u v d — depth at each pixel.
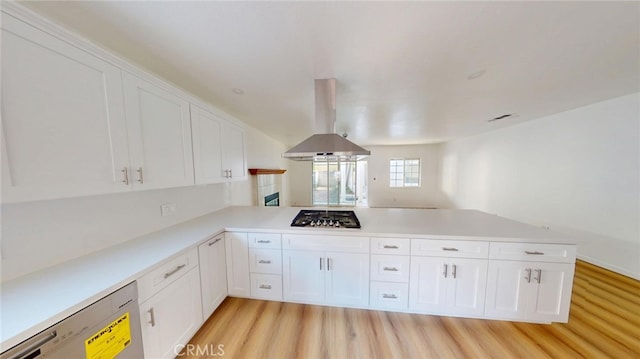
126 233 1.64
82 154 1.07
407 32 1.26
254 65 1.65
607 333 1.65
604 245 2.73
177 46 1.38
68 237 1.29
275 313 1.91
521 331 1.67
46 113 0.93
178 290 1.46
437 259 1.78
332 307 1.98
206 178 2.07
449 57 1.55
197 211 2.49
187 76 1.83
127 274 1.12
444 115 3.26
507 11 1.09
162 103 1.56
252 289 2.07
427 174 7.07
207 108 2.09
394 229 1.91
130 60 1.55
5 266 1.06
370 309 1.93
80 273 1.13
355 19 1.15
